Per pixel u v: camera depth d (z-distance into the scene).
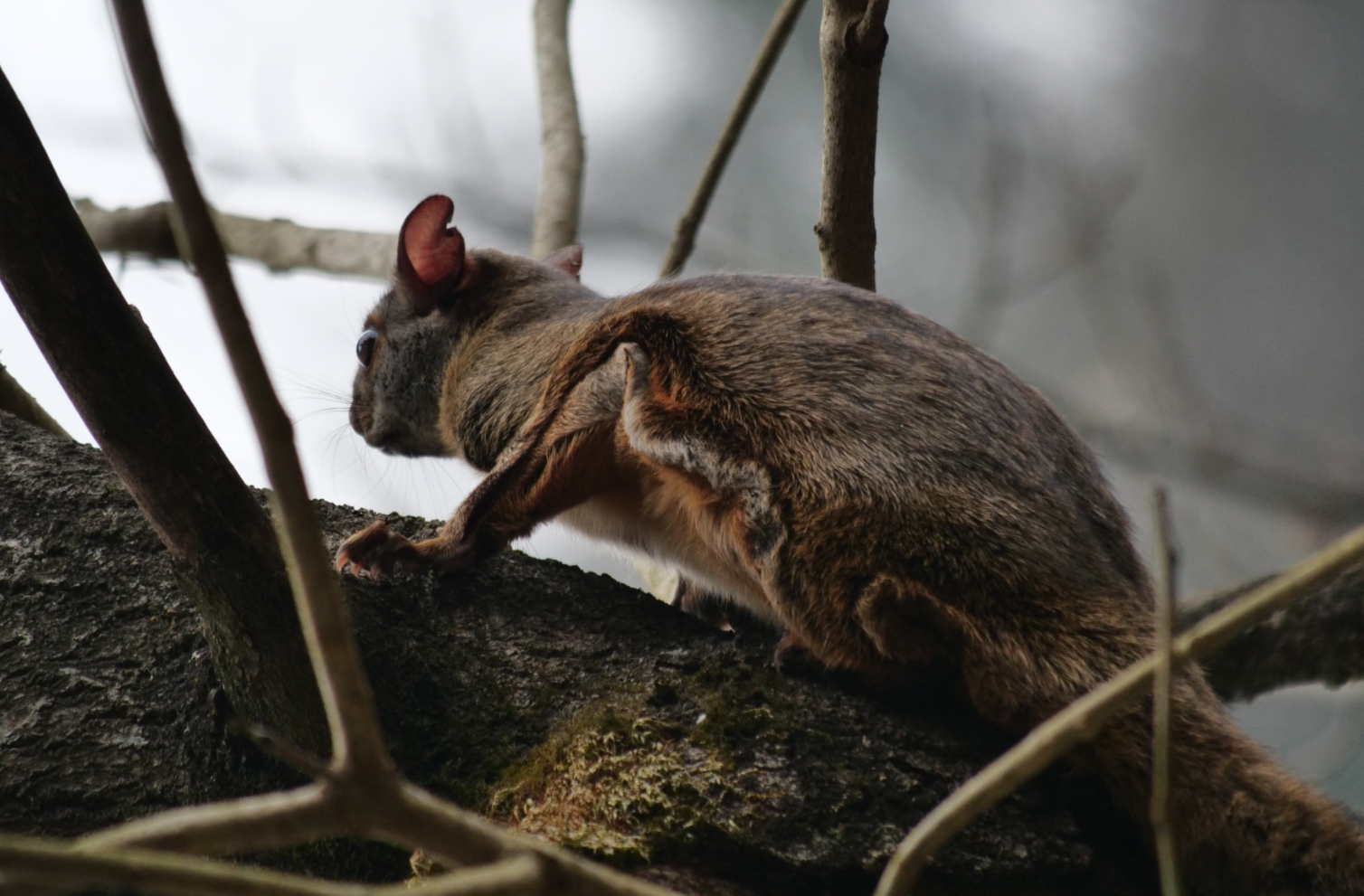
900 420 8.19
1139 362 27.22
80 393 6.36
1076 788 7.39
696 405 8.63
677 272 13.16
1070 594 7.75
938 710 7.70
